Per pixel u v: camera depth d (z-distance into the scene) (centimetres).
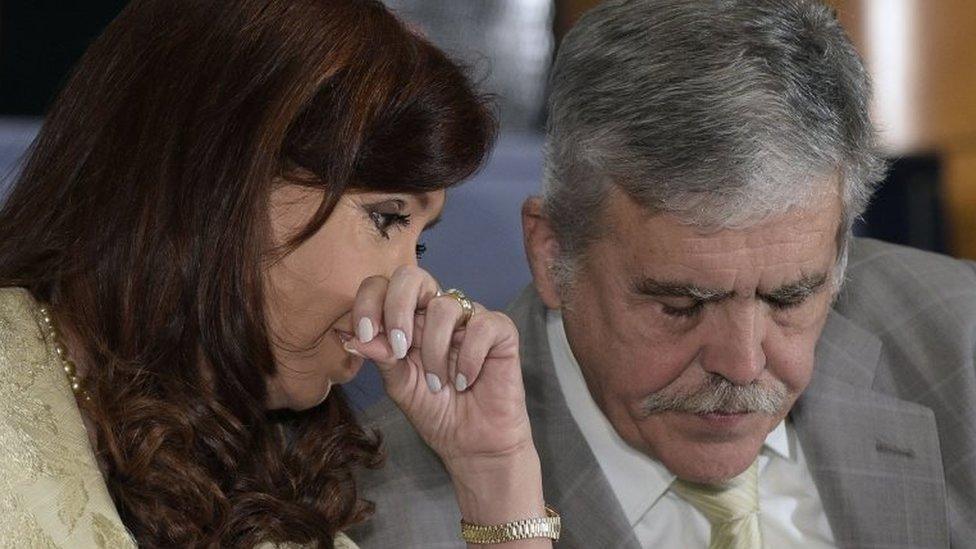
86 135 320
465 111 323
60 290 315
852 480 400
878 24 550
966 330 422
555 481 388
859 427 405
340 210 312
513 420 350
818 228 333
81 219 317
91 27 593
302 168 308
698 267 331
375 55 314
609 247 346
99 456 307
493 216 465
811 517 405
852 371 414
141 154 313
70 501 288
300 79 307
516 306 414
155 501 305
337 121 307
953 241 561
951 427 412
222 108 308
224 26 313
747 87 325
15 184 336
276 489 330
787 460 407
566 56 351
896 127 553
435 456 385
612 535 381
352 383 454
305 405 329
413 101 313
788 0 340
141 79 316
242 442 320
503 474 351
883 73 550
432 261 455
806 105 328
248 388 318
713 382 348
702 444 359
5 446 288
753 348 339
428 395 348
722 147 322
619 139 333
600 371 364
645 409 358
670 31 335
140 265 311
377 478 381
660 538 395
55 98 343
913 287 434
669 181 325
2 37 584
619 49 338
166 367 314
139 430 307
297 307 314
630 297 345
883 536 398
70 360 309
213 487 311
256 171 306
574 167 347
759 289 335
